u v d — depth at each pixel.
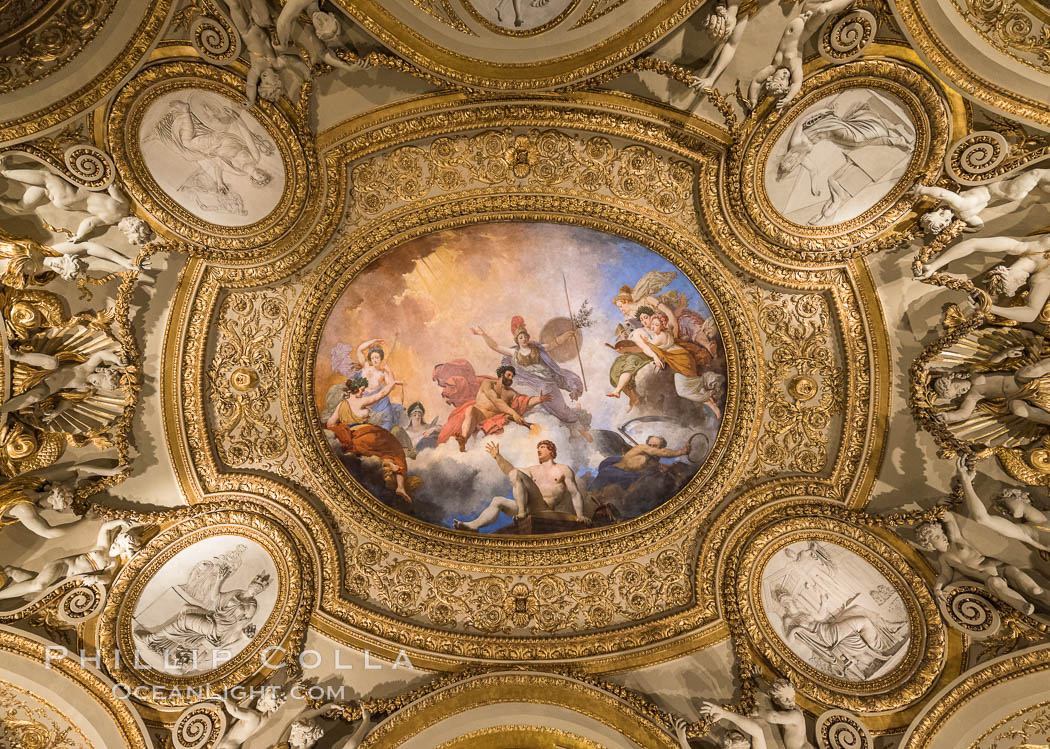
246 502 10.62
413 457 11.17
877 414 10.04
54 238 9.10
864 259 9.78
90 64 8.33
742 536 10.55
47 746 9.34
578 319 11.00
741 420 10.62
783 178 9.48
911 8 8.13
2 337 8.76
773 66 8.55
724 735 9.50
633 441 11.08
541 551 11.05
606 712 9.95
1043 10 7.79
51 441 9.38
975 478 9.54
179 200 9.54
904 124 8.86
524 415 11.21
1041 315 8.78
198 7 8.33
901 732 9.36
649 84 9.14
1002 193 8.70
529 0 8.73
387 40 8.71
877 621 9.96
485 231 10.53
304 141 9.34
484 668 10.43
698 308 10.70
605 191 10.15
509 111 9.34
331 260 10.36
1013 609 9.13
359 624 10.61
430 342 11.06
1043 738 8.79
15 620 9.34
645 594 10.83
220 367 10.53
